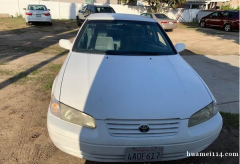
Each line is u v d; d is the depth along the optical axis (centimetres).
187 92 213
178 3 2238
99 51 287
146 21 353
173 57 293
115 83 216
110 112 185
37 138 259
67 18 2042
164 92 209
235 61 700
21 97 364
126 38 315
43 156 231
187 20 2459
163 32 347
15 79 444
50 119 196
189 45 980
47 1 1936
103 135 181
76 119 188
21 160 223
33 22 1363
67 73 233
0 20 1559
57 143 192
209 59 713
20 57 616
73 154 192
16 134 264
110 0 2442
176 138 186
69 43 334
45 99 361
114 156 186
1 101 346
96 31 322
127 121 183
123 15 370
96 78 222
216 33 1480
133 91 206
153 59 276
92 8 1444
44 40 914
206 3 2945
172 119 189
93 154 186
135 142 180
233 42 1098
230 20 1598
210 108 210
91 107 188
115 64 254
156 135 185
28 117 303
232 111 355
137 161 189
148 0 2192
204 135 196
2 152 232
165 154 189
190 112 194
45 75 476
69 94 201
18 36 977
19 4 1864
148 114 186
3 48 720
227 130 300
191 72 257
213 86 468
